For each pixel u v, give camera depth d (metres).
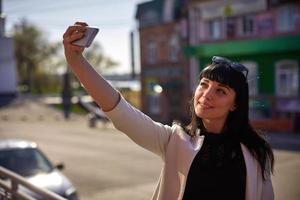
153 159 14.88
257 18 23.67
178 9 28.88
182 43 28.36
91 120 29.58
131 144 19.41
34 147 8.45
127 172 12.62
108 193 10.12
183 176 1.78
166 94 29.86
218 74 1.77
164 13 29.88
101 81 1.71
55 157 16.12
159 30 30.44
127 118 1.75
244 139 1.83
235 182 1.74
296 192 9.23
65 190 7.20
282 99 22.70
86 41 1.60
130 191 10.28
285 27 22.47
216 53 25.48
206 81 1.82
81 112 43.62
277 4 22.64
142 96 32.28
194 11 27.20
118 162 14.45
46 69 67.88
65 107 43.38
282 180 10.57
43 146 19.62
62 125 31.58
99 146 19.06
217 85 1.79
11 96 48.00
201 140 1.81
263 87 23.66
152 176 11.99
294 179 10.62
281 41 22.36
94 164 14.17
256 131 1.88
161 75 30.50
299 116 21.75
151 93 31.39
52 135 24.58
